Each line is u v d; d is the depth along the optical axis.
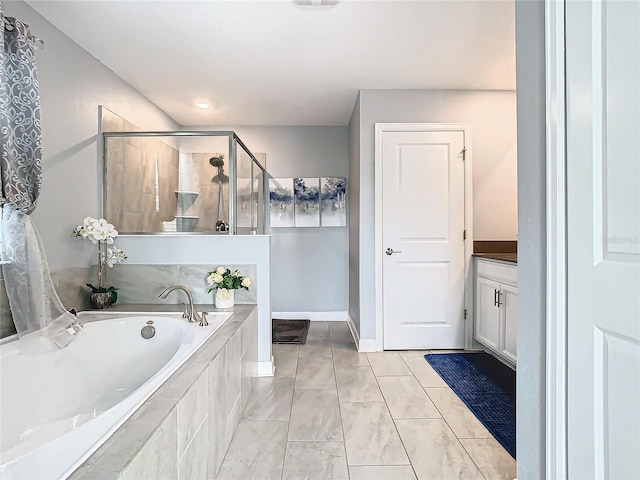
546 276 1.17
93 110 2.78
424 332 3.54
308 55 2.79
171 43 2.60
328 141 4.70
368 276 3.51
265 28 2.42
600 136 0.98
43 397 1.93
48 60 2.32
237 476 1.70
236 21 2.33
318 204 4.68
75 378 2.11
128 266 2.98
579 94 1.04
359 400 2.48
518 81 1.32
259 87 3.41
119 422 1.13
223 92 3.53
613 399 0.95
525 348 1.29
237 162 3.21
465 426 2.14
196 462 1.45
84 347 2.20
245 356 2.41
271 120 4.43
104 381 2.25
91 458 0.96
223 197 3.10
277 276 4.76
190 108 3.97
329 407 2.38
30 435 1.81
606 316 0.96
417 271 3.52
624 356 0.91
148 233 3.04
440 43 2.62
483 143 3.54
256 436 2.04
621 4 0.91
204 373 1.55
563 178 1.11
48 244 2.34
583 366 1.04
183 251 3.00
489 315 3.21
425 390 2.63
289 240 4.75
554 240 1.14
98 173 2.83
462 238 3.51
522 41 1.29
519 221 1.32
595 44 0.99
